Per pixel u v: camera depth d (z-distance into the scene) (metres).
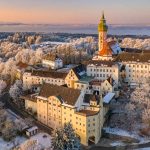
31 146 153.62
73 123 178.88
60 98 186.12
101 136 183.62
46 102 193.00
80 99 182.00
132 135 181.75
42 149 161.75
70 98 182.38
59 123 187.38
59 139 149.00
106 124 192.88
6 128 181.12
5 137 179.50
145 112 189.12
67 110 181.12
